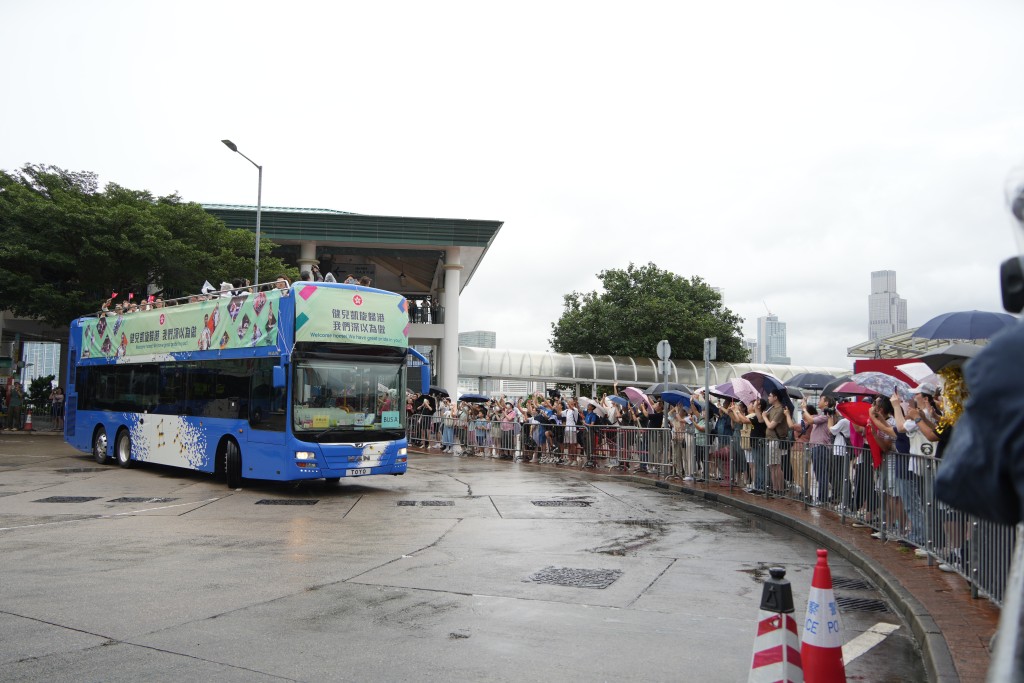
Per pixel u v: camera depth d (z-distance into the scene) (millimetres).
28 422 32812
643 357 46344
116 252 31188
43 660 5746
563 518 12898
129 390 19953
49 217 30234
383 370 15883
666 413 19734
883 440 10883
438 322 43625
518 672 5621
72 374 22719
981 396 1692
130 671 5527
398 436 15859
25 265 31188
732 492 15953
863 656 6211
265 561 9289
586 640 6395
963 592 7875
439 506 14156
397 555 9727
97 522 12047
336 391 15227
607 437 21297
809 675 4785
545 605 7465
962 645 6082
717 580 8609
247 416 15734
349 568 8961
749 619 7066
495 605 7434
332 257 47156
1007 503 1690
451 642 6281
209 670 5566
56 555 9539
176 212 33562
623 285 49000
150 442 18812
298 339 14922
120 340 20547
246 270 34750
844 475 12367
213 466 16625
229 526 11789
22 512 12953
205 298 17828
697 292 49312
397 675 5516
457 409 27859
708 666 5801
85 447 21703
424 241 41031
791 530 12188
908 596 7703
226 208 39500
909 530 9930
